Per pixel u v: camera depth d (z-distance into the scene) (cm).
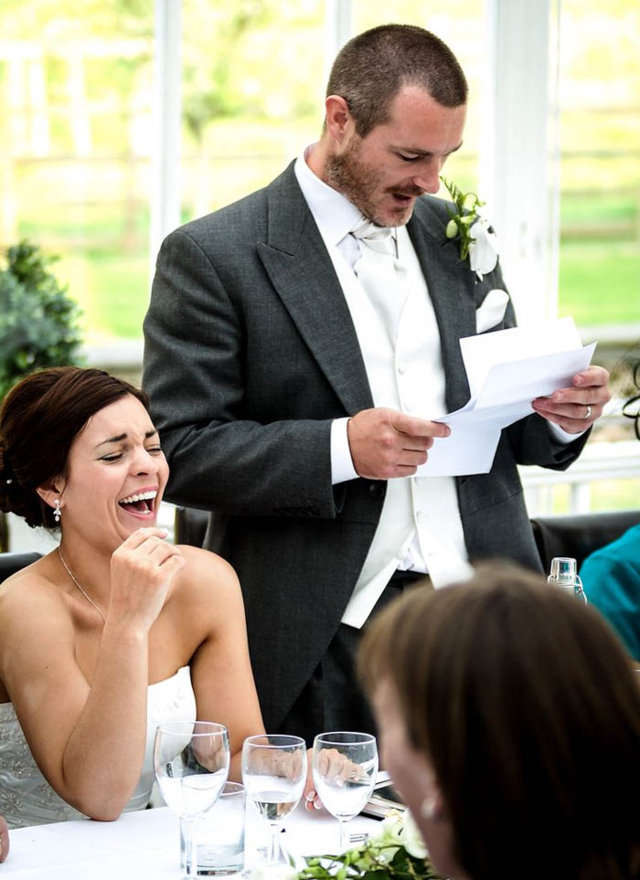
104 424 230
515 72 480
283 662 260
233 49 484
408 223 277
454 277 277
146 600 206
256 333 261
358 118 252
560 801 94
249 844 182
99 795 200
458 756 95
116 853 184
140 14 491
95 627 229
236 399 264
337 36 473
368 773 175
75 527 231
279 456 250
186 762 172
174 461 261
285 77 486
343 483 258
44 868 177
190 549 244
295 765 175
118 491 229
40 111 505
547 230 495
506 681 94
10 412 233
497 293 279
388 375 268
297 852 182
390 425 243
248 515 261
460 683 95
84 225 509
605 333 520
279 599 261
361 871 149
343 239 268
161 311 266
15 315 452
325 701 259
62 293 464
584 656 96
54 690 217
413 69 248
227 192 495
